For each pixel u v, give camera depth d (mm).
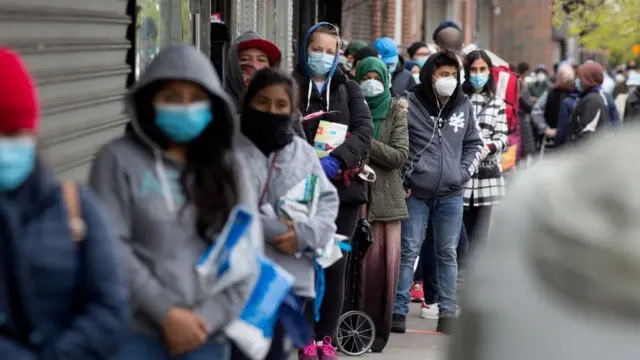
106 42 7180
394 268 9680
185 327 4844
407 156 9648
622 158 2779
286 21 16922
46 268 3781
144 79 5012
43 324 3818
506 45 54031
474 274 2969
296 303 6012
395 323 10680
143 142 5074
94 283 3900
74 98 6379
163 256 4941
